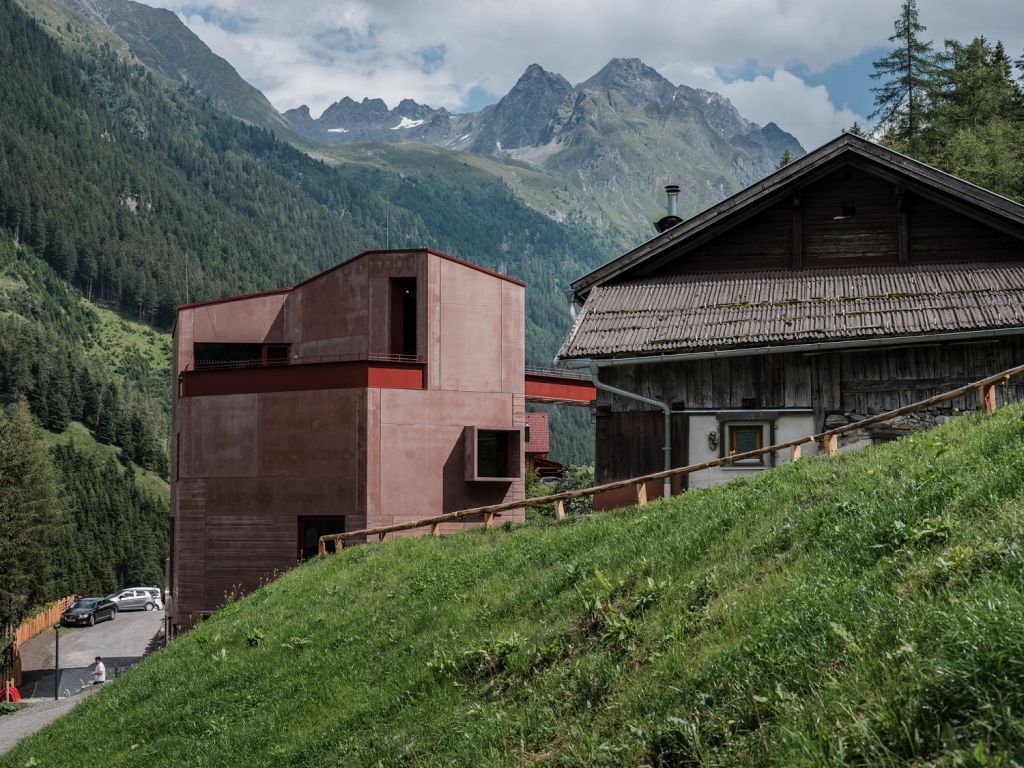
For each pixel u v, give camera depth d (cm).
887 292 2459
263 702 1599
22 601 6994
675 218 3212
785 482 1486
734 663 898
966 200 2511
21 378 18675
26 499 7481
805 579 1020
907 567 927
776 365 2467
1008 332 2247
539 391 5422
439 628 1511
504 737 1037
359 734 1276
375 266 4312
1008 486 1028
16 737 2950
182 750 1552
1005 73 6356
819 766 688
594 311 2670
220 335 4697
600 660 1074
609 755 870
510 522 2233
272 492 4069
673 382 2542
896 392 2381
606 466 2583
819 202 2666
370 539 3906
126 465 18588
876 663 771
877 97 6800
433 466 4122
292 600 2156
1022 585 769
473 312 4294
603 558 1419
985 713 662
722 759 781
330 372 4062
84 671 5703
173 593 4481
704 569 1211
